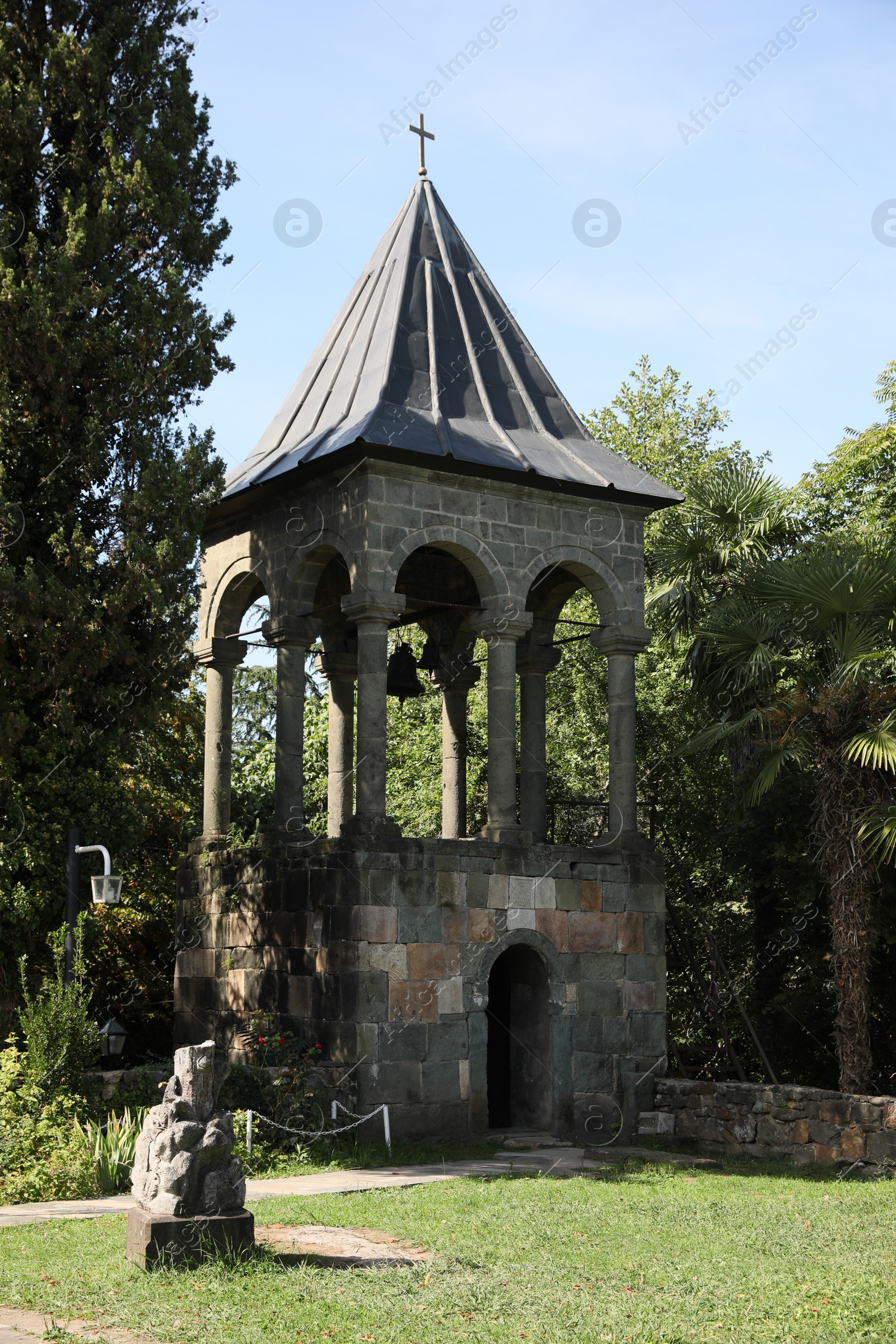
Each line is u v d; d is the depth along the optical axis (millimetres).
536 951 20203
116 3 20938
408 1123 18438
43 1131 15125
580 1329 9000
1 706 18906
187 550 19766
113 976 29547
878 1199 14570
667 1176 16516
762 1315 9406
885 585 19438
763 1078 26469
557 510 21531
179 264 20625
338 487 20266
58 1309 9469
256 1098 17516
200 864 22703
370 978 18391
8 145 19672
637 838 21547
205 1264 10609
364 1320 9227
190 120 21672
